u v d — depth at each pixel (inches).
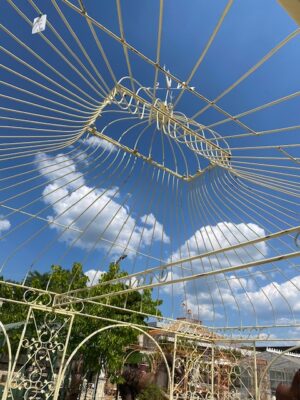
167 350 391.5
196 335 327.0
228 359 322.7
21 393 275.4
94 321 407.5
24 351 341.7
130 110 209.8
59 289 385.7
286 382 447.5
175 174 300.5
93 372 503.8
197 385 311.4
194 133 223.8
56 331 251.8
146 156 280.5
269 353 501.4
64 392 433.4
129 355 538.0
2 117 177.6
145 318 460.4
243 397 298.2
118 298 423.2
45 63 140.0
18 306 401.4
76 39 122.1
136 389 422.6
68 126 205.8
